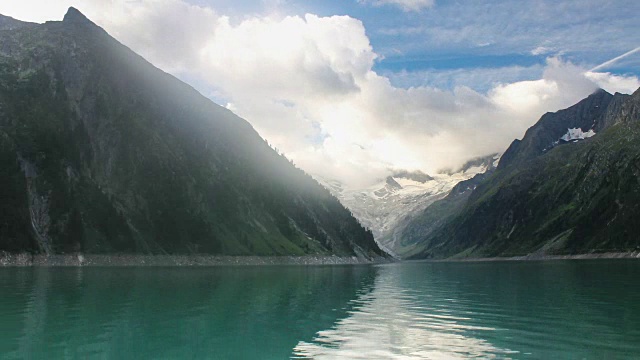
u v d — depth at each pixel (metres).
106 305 53.72
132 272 132.75
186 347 33.34
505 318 47.12
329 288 86.50
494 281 104.44
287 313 50.41
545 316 48.34
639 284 88.06
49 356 30.16
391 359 30.58
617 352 32.16
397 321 45.38
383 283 101.88
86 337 35.81
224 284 90.94
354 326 42.41
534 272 142.50
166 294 67.56
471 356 31.28
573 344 34.81
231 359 30.12
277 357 30.88
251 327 41.34
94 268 155.00
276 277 121.38
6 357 29.81
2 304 53.66
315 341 35.75
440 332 39.53
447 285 94.38
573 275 119.69
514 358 30.64
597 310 52.50
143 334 37.53
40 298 59.50
